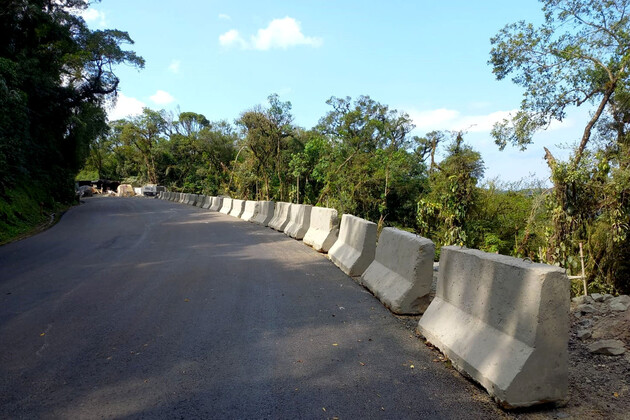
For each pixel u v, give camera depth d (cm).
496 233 1448
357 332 519
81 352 454
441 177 1522
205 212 2783
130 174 8638
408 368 417
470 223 1460
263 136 2969
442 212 1460
